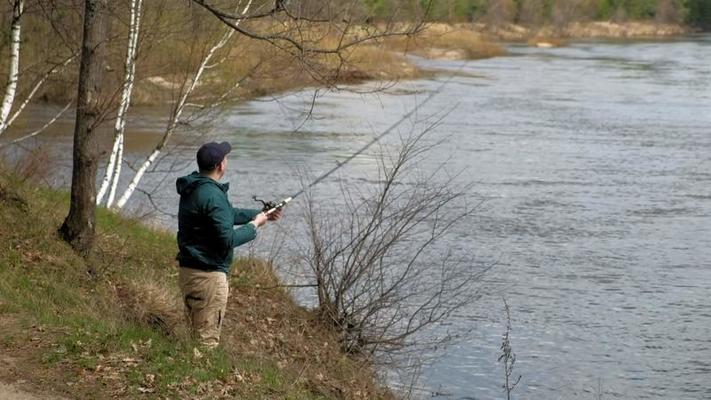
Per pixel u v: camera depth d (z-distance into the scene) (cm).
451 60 6562
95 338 808
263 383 812
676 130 3781
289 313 1176
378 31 1080
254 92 1822
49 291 959
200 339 840
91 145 1098
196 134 2386
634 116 4178
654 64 6912
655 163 3038
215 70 1714
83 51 1084
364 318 1169
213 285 829
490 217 2219
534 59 7069
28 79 1612
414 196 1560
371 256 1214
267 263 1366
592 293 1670
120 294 1034
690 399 1241
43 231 1113
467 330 1420
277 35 1022
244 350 983
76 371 744
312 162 2802
